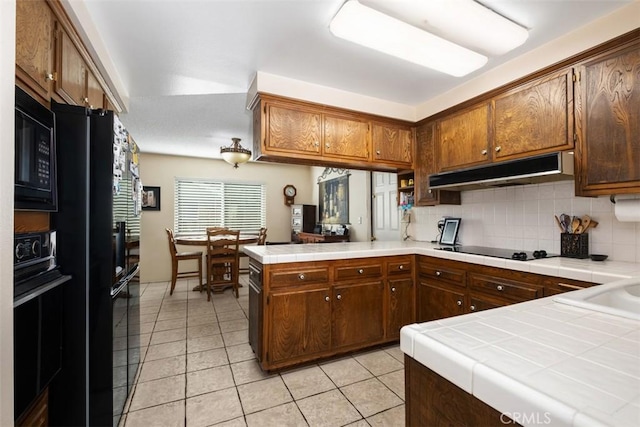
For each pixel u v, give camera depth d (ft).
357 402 5.85
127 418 5.42
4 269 2.05
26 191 3.54
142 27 5.90
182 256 14.79
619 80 5.55
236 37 6.32
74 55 5.29
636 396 1.35
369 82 8.50
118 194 5.24
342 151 9.03
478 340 1.97
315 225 19.72
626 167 5.43
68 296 4.59
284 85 8.13
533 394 1.36
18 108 3.34
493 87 7.83
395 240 12.94
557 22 5.92
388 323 8.30
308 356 7.27
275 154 8.05
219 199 19.33
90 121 4.77
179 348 8.40
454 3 5.28
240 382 6.60
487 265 6.86
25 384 3.43
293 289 7.16
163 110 10.70
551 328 2.21
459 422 1.80
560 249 6.96
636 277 4.44
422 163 10.07
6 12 2.06
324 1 5.26
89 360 4.70
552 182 7.36
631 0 5.32
